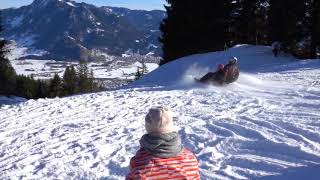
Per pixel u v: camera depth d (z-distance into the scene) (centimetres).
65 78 6166
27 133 826
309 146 644
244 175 551
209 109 986
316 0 2672
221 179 538
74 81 6178
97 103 1137
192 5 3247
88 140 752
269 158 607
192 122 838
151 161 270
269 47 2712
